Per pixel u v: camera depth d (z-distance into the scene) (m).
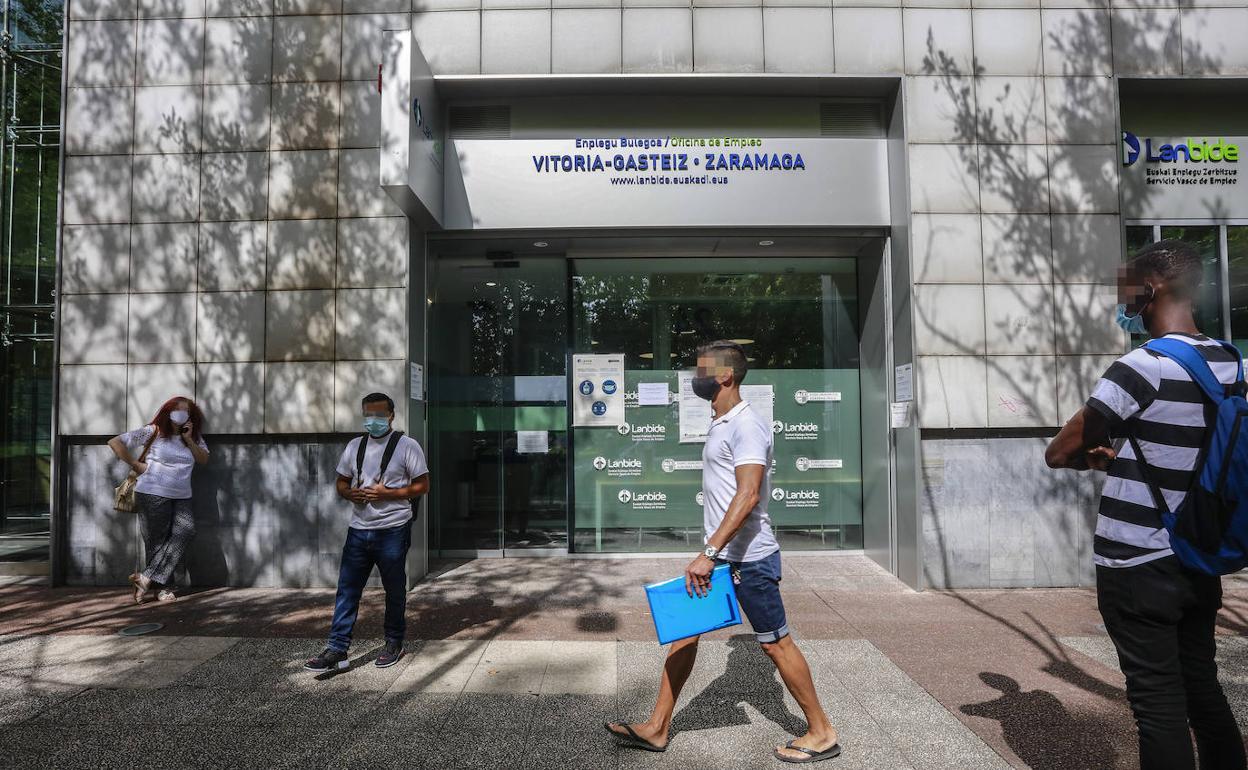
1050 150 7.33
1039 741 3.73
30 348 8.80
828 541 8.62
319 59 7.39
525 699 4.32
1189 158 7.89
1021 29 7.41
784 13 7.47
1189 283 2.65
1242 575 7.32
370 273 7.23
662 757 3.59
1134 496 2.53
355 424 7.16
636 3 7.47
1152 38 7.43
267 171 7.34
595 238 7.97
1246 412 2.37
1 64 8.70
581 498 8.65
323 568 7.14
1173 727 2.44
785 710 4.12
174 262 7.32
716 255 8.70
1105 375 2.61
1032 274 7.25
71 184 7.40
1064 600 6.63
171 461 6.71
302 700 4.31
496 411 8.66
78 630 5.71
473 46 7.44
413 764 3.54
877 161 7.70
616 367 8.71
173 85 7.43
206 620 5.99
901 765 3.48
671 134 7.71
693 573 3.41
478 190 7.64
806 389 8.71
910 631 5.67
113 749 3.69
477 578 7.45
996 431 7.19
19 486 8.73
